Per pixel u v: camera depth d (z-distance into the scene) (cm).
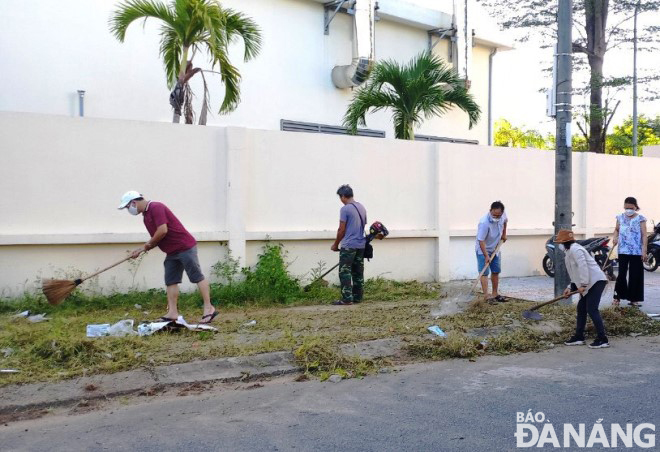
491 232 1065
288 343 772
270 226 1139
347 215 1053
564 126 1059
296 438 521
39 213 970
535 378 695
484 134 2116
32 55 1252
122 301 988
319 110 1683
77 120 991
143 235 1025
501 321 923
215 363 702
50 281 816
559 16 1064
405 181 1289
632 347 849
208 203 1078
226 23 1195
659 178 1744
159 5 1159
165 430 541
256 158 1124
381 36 1819
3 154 948
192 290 1066
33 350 707
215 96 1488
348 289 1061
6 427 551
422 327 877
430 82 1445
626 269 1073
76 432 538
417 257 1309
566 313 981
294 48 1625
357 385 671
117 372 664
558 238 863
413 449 497
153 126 1039
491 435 526
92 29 1323
